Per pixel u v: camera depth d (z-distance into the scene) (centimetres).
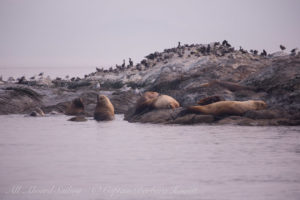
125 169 2584
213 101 5841
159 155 3081
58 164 2761
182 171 2509
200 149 3338
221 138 3981
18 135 4634
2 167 2662
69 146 3647
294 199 1906
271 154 3041
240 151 3195
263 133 4300
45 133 4853
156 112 6291
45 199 1962
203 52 13950
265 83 6469
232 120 5372
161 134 4497
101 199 1962
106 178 2352
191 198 1956
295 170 2492
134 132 4800
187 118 5625
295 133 4275
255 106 5550
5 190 2106
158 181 2273
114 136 4438
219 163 2733
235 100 6131
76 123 6372
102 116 7075
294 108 5472
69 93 10312
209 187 2134
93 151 3325
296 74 6278
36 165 2730
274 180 2255
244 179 2286
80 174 2452
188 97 6712
